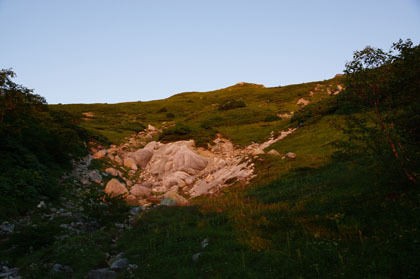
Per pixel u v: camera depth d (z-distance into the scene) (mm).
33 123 28344
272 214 12047
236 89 130875
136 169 36938
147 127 64688
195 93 135250
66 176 25000
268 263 7445
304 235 8922
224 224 12359
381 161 9570
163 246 10305
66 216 15477
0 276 8164
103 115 73875
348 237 8016
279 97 88000
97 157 35375
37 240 10531
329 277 6223
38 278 8109
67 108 77250
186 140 45312
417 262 5773
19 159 19625
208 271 7590
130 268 8648
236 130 52344
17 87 21219
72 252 9758
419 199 8305
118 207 15797
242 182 22812
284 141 37719
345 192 12109
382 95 9703
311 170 20094
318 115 42188
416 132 8961
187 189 28656
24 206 15016
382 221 8180
